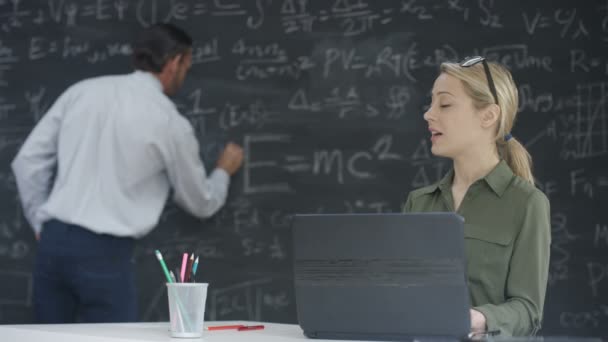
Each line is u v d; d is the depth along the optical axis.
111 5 3.27
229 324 1.66
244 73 3.17
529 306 1.54
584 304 2.84
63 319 2.71
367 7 3.09
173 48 2.82
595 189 2.86
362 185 3.03
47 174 2.82
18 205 3.24
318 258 1.29
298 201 3.08
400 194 3.00
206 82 3.19
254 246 3.09
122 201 2.71
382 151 3.03
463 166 1.80
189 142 2.84
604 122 2.87
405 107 3.03
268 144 3.12
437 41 3.02
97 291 2.65
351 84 3.08
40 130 2.79
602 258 2.84
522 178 1.78
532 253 1.63
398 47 3.05
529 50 2.95
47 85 3.28
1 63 3.30
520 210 1.68
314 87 3.11
